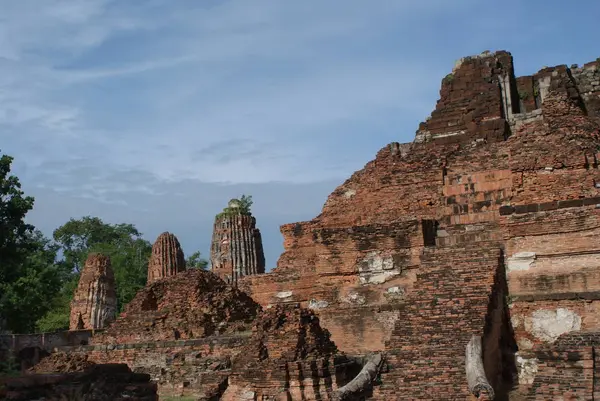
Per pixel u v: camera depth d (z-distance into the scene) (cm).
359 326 3366
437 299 2911
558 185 3275
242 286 4353
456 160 3919
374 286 3581
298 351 2897
